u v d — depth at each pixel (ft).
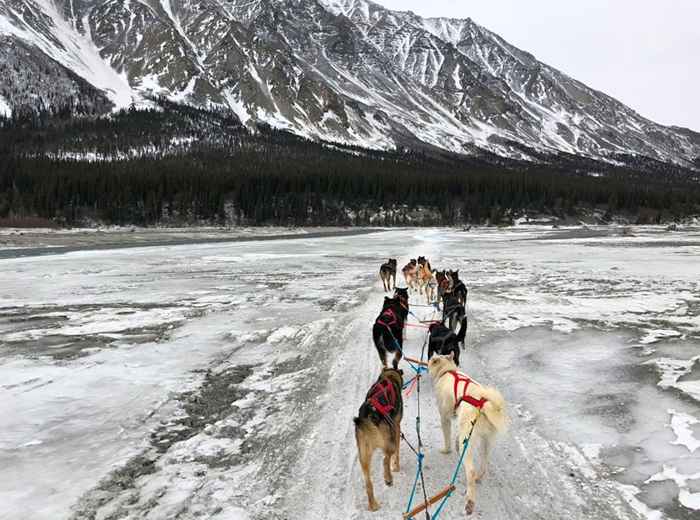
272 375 28.66
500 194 393.29
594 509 15.43
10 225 237.66
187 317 44.42
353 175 393.29
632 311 43.39
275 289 61.26
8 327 40.93
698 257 95.71
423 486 15.89
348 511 15.62
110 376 28.40
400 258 104.47
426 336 37.81
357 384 26.94
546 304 47.96
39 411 23.38
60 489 16.76
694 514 14.87
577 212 391.04
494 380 26.99
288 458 18.92
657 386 25.00
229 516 15.38
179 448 19.76
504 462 18.42
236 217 316.40
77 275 76.18
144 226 280.72
